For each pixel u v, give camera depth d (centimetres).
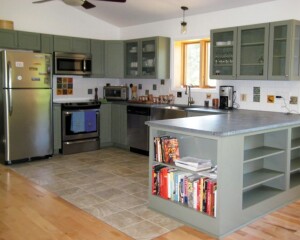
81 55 637
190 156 342
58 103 593
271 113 459
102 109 656
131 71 682
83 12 673
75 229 304
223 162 287
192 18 584
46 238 286
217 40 511
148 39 624
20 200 374
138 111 606
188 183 316
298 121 369
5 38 549
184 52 627
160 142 338
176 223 319
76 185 428
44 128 560
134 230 303
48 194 394
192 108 532
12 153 527
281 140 364
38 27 620
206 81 596
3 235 291
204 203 302
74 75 667
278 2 470
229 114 442
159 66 615
